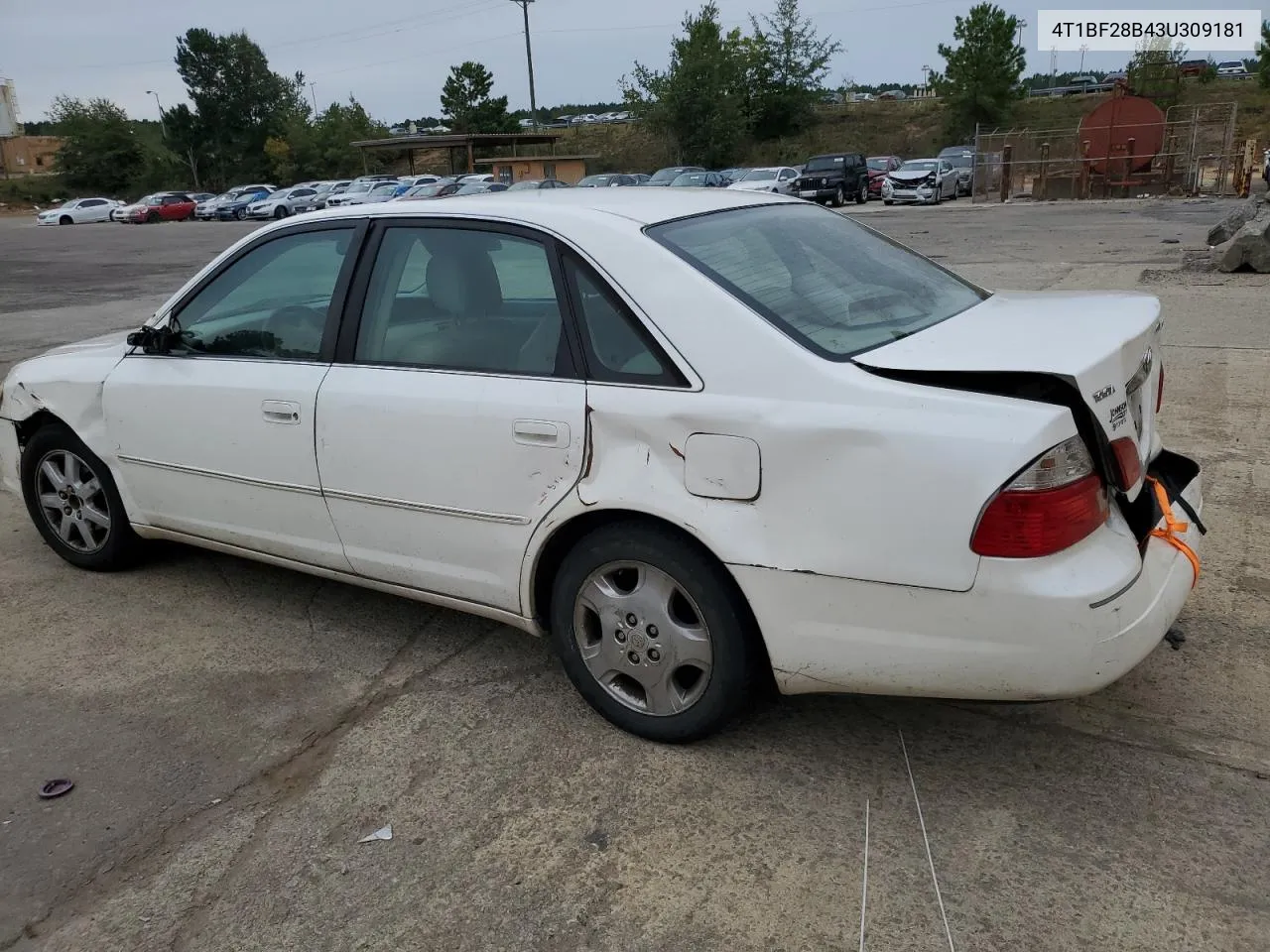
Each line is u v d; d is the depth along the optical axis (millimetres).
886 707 3250
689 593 2840
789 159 58719
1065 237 17500
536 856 2631
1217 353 7602
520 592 3174
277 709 3391
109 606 4230
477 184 37781
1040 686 2445
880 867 2531
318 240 3648
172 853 2703
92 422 4230
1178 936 2275
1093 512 2432
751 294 2803
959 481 2385
